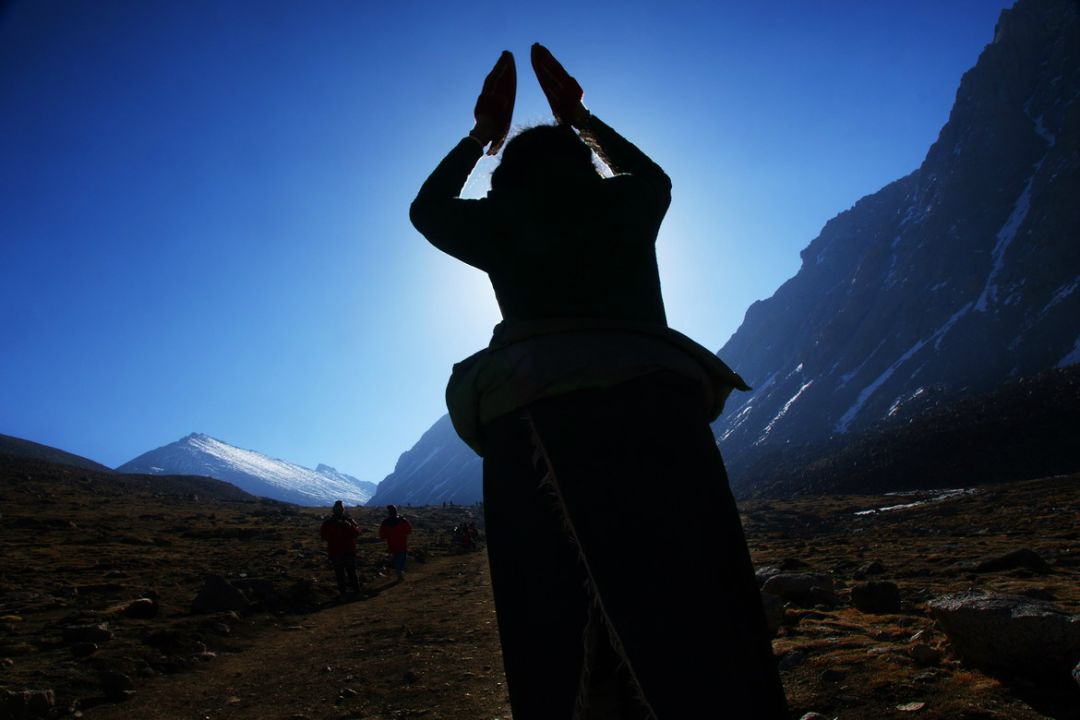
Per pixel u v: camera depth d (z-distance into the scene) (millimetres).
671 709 1163
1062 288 159750
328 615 11383
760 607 1338
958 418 109812
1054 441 90250
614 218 1567
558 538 1284
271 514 55938
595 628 1223
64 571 17062
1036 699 3459
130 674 6984
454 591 13961
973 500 48750
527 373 1380
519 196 1572
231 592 11047
